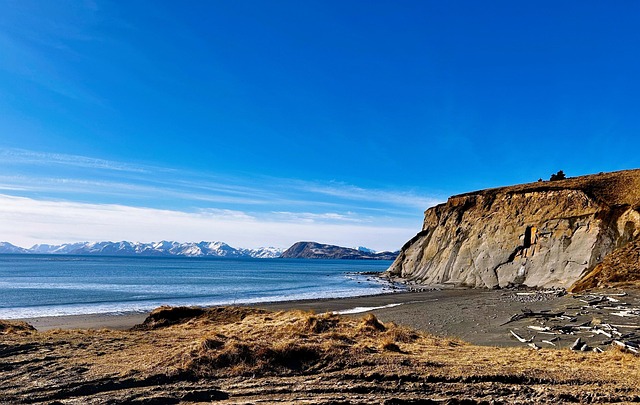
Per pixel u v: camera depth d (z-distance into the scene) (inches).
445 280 2226.9
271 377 358.9
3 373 349.7
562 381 347.3
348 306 1259.8
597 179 1849.2
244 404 290.4
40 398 298.7
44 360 389.7
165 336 525.7
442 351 479.2
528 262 1817.2
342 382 344.5
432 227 2849.4
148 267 5103.3
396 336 550.9
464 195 2610.7
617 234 1520.7
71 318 1031.0
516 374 359.3
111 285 2258.9
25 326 634.2
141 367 365.7
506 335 663.8
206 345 411.5
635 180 1702.8
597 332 628.1
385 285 2290.8
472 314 912.3
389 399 300.4
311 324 556.1
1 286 2151.8
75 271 3919.8
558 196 1894.7
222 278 3048.7
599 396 309.0
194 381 345.4
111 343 467.2
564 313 816.3
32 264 5826.8
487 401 301.3
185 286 2231.8
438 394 317.4
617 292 1027.3
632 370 387.5
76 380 332.2
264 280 2844.5
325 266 6963.6
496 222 2162.9
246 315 801.6
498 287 1825.8
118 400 295.9
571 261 1603.1
